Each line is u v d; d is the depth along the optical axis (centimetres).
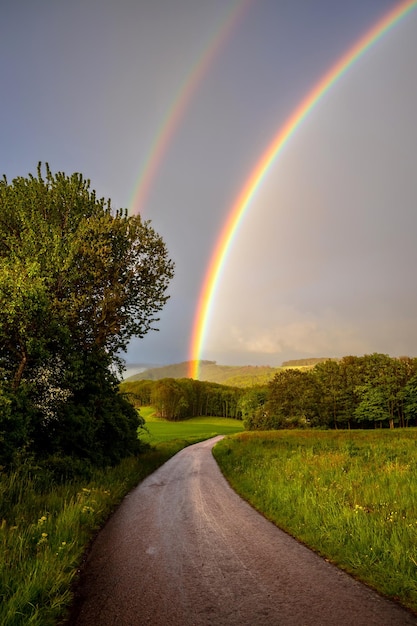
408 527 709
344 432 4772
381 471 1336
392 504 908
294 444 3162
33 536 753
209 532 890
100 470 1783
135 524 991
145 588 571
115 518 1068
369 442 2828
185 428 10575
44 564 586
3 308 1441
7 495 1040
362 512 825
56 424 1741
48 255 1809
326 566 643
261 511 1112
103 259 2058
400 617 460
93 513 1016
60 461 1530
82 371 1844
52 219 2112
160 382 14650
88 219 2123
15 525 822
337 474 1324
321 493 1068
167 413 14438
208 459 3003
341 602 504
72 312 1875
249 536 845
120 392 2597
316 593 535
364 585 560
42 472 1348
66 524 834
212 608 498
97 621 469
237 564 665
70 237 1978
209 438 7088
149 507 1219
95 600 530
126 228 2269
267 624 452
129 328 2372
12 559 611
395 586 532
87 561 702
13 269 1568
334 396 9281
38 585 524
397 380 9069
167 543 809
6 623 443
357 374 9569
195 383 18138
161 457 3002
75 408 1820
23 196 2053
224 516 1055
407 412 8600
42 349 1541
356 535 721
